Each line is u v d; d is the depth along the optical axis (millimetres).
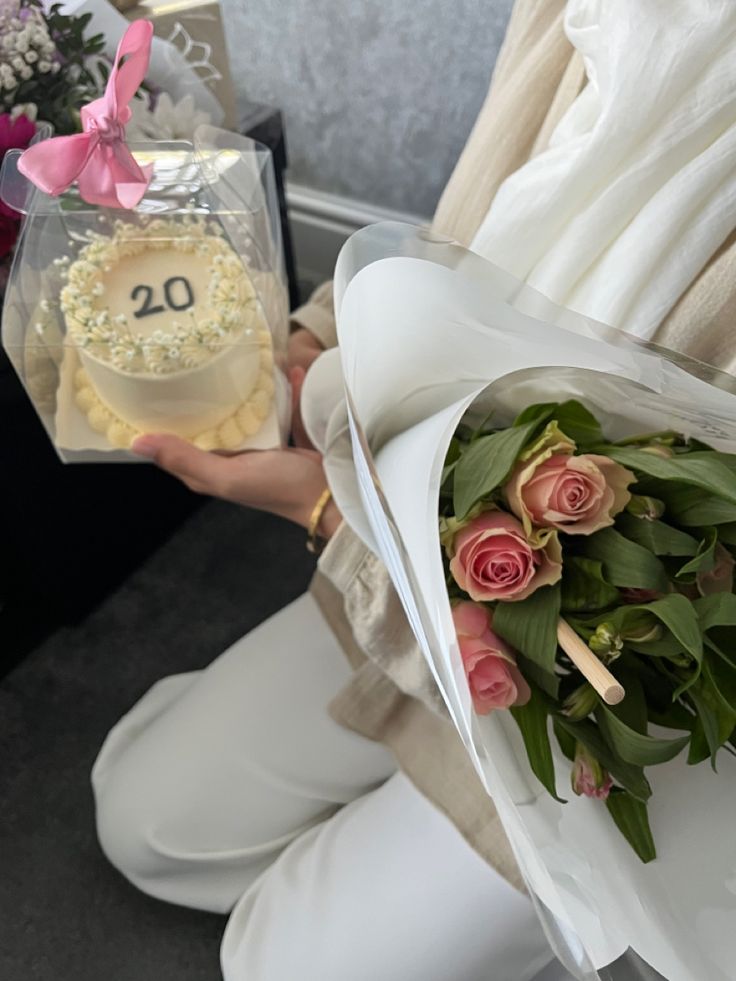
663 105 502
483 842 649
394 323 446
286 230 1221
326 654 882
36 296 738
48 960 860
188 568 1197
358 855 716
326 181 1387
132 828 811
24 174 607
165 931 879
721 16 483
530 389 482
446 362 470
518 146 641
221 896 838
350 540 584
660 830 438
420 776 703
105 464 1012
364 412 465
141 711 949
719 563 420
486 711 400
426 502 384
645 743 385
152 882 843
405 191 1322
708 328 532
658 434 471
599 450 437
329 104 1273
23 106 751
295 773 831
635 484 433
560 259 547
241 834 821
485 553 397
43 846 937
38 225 720
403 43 1134
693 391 408
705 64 499
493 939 656
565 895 371
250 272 759
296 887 724
